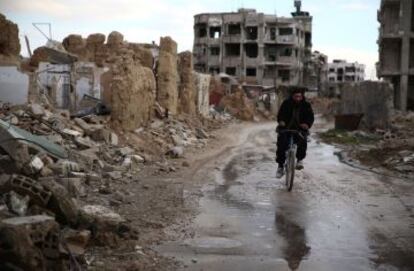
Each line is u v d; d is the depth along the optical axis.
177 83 30.33
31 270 4.59
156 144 18.17
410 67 51.53
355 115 30.66
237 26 84.12
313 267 5.90
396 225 7.98
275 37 83.06
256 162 16.59
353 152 19.69
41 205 6.18
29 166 8.41
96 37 26.11
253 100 65.12
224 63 84.12
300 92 11.42
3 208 5.86
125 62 18.09
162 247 6.50
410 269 5.89
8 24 17.67
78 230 6.14
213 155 18.31
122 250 6.15
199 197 9.95
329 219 8.34
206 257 6.17
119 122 17.70
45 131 12.96
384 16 52.53
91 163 11.55
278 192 10.84
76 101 21.12
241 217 8.37
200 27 86.56
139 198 9.43
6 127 9.20
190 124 27.59
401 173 14.27
